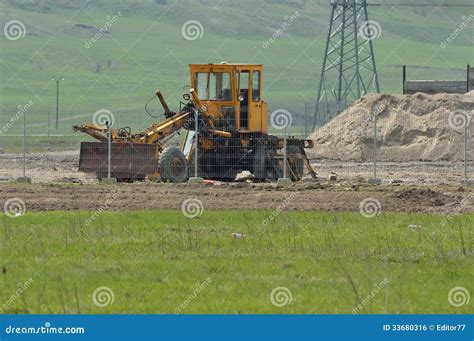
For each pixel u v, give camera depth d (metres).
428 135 142.12
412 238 59.28
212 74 95.00
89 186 85.12
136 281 47.12
